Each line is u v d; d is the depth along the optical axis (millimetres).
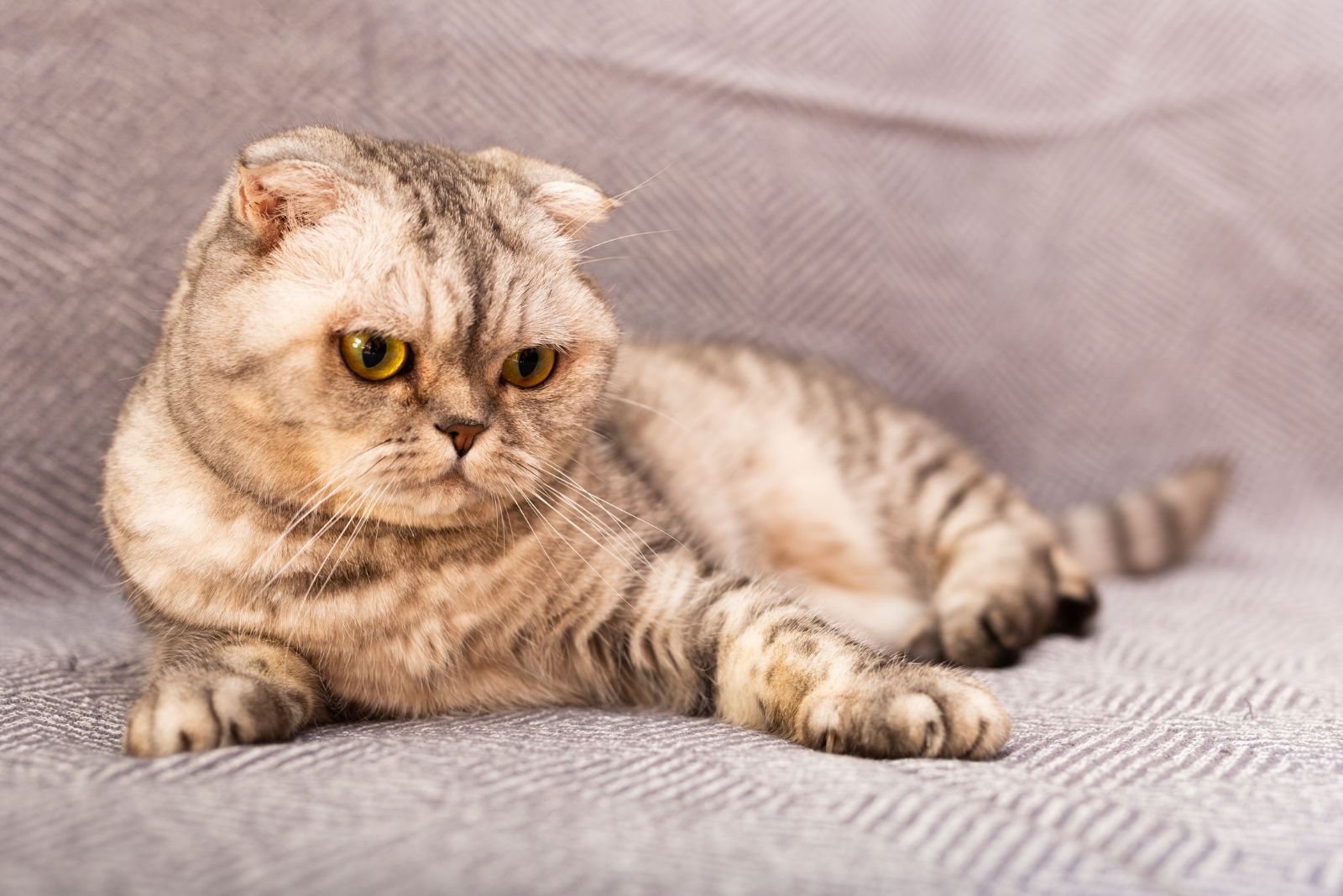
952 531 697
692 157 754
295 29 691
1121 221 811
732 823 411
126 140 674
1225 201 807
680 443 663
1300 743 486
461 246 492
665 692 550
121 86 672
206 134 684
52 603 665
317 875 375
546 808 414
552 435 518
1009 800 426
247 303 485
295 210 490
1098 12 815
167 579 513
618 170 741
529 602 535
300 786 424
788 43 773
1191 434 812
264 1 687
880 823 411
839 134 780
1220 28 811
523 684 548
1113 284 812
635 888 375
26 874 375
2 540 667
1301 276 808
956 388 809
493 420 496
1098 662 594
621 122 741
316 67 695
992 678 571
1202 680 562
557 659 551
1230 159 808
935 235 801
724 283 765
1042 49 812
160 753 454
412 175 508
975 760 464
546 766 447
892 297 794
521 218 519
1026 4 813
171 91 678
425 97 710
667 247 752
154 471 519
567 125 731
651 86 746
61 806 409
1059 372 812
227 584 507
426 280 480
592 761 453
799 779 441
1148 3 812
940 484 712
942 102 801
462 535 518
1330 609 677
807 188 776
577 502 546
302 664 512
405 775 434
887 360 797
